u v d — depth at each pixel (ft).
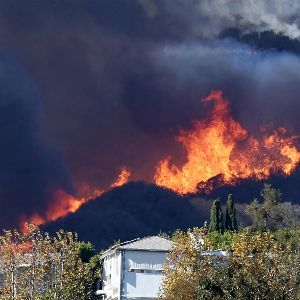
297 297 601.62
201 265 641.81
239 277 598.75
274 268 608.60
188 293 618.85
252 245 626.64
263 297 592.60
